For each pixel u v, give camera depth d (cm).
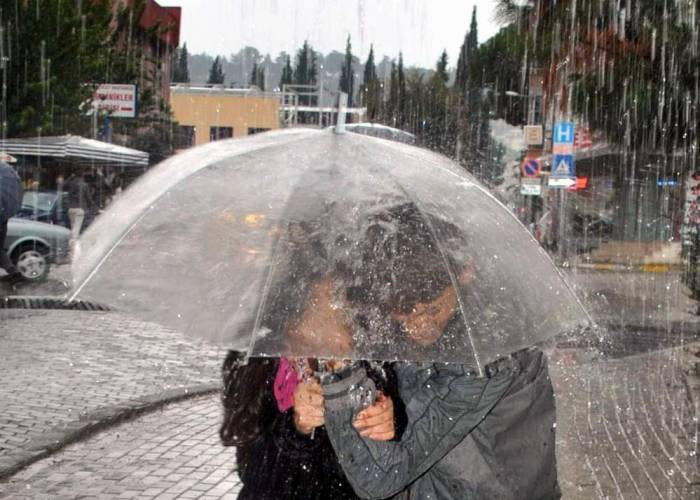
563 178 2630
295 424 345
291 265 324
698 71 889
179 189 347
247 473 357
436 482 304
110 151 2666
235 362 364
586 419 853
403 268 317
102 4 3019
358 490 300
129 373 1023
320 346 309
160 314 324
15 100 2720
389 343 308
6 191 1542
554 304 339
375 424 300
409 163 348
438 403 299
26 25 2692
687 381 1042
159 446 749
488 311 314
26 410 845
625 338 1393
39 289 1733
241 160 352
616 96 927
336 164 343
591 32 891
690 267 1122
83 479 666
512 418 300
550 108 1135
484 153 2842
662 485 660
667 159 1612
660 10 861
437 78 2930
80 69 2864
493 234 337
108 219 358
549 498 308
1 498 622
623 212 2764
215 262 331
